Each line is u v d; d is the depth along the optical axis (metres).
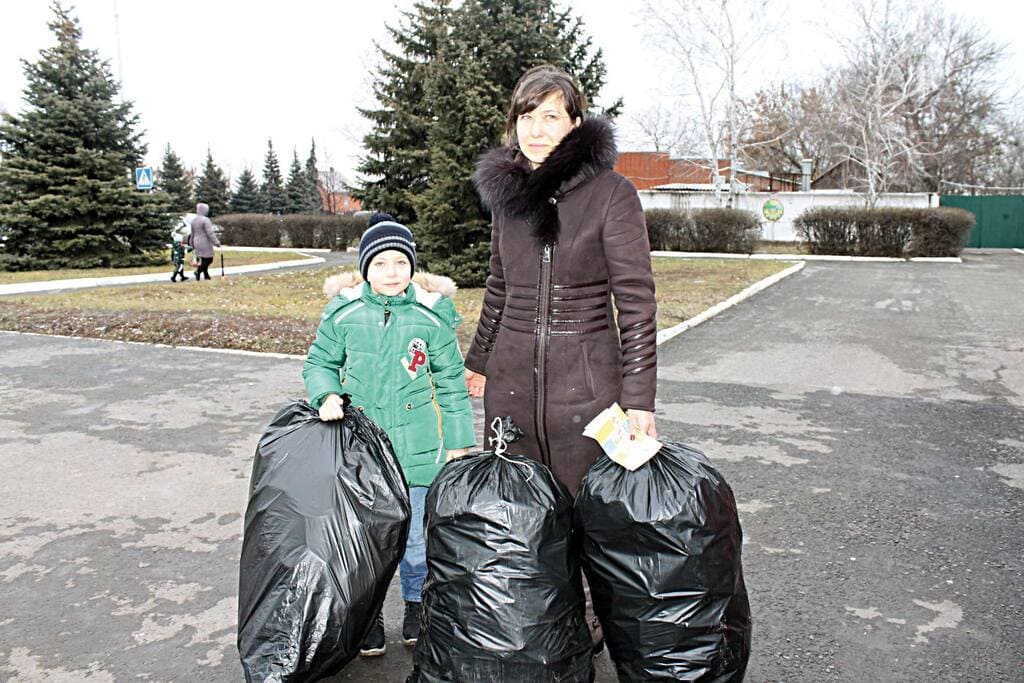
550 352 2.43
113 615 3.08
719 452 5.14
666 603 2.19
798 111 43.50
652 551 2.20
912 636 2.88
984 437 5.50
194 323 9.99
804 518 4.00
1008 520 3.98
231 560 3.58
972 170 44.84
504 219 2.52
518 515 2.20
